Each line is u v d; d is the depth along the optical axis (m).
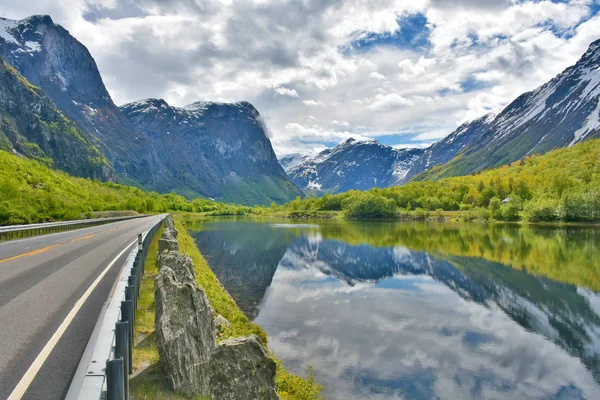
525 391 20.81
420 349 25.89
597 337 28.80
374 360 23.72
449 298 39.41
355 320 31.44
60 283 14.87
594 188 130.88
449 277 49.59
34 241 31.59
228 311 24.61
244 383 8.03
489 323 31.67
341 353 24.55
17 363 7.38
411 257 64.62
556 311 35.16
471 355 25.27
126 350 6.31
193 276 14.41
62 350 8.08
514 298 39.44
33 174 82.50
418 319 32.38
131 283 10.22
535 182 192.75
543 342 27.83
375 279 48.47
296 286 43.53
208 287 28.84
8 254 23.23
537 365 24.05
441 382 21.36
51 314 10.68
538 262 58.94
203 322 9.78
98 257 22.00
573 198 124.56
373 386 20.41
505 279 48.34
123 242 30.81
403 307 35.88
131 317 8.96
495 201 149.50
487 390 20.81
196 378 9.02
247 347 8.27
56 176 99.81
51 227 42.38
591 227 113.19
